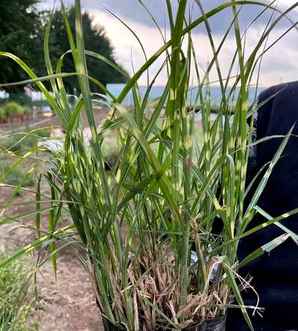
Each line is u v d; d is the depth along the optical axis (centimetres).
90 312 179
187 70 75
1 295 139
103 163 78
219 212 84
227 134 81
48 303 179
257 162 117
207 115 87
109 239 84
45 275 203
